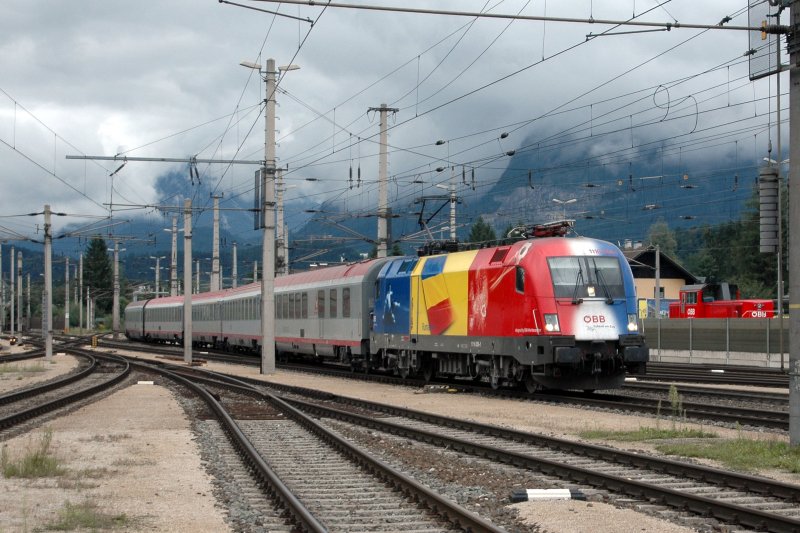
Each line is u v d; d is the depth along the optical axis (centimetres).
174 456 1539
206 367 4681
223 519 1029
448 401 2570
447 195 3778
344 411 2216
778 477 1270
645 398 2509
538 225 2745
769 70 1554
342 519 1027
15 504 1104
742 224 9581
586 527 963
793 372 1471
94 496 1160
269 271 3978
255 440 1766
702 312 5556
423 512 1060
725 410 2086
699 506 1039
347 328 3856
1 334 11994
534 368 2516
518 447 1608
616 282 2531
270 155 3959
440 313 3006
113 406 2500
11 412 2369
